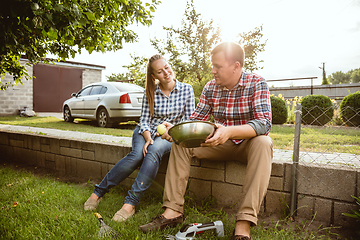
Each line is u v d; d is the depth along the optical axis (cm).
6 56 357
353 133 452
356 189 170
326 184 178
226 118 191
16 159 394
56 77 1277
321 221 180
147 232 161
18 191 245
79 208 204
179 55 980
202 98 207
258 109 171
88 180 288
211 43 931
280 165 191
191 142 146
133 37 336
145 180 192
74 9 187
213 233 164
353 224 171
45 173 325
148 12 293
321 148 326
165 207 174
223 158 199
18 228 169
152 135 223
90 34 251
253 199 147
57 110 1289
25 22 180
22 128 580
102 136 452
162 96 233
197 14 965
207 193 218
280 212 193
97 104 670
